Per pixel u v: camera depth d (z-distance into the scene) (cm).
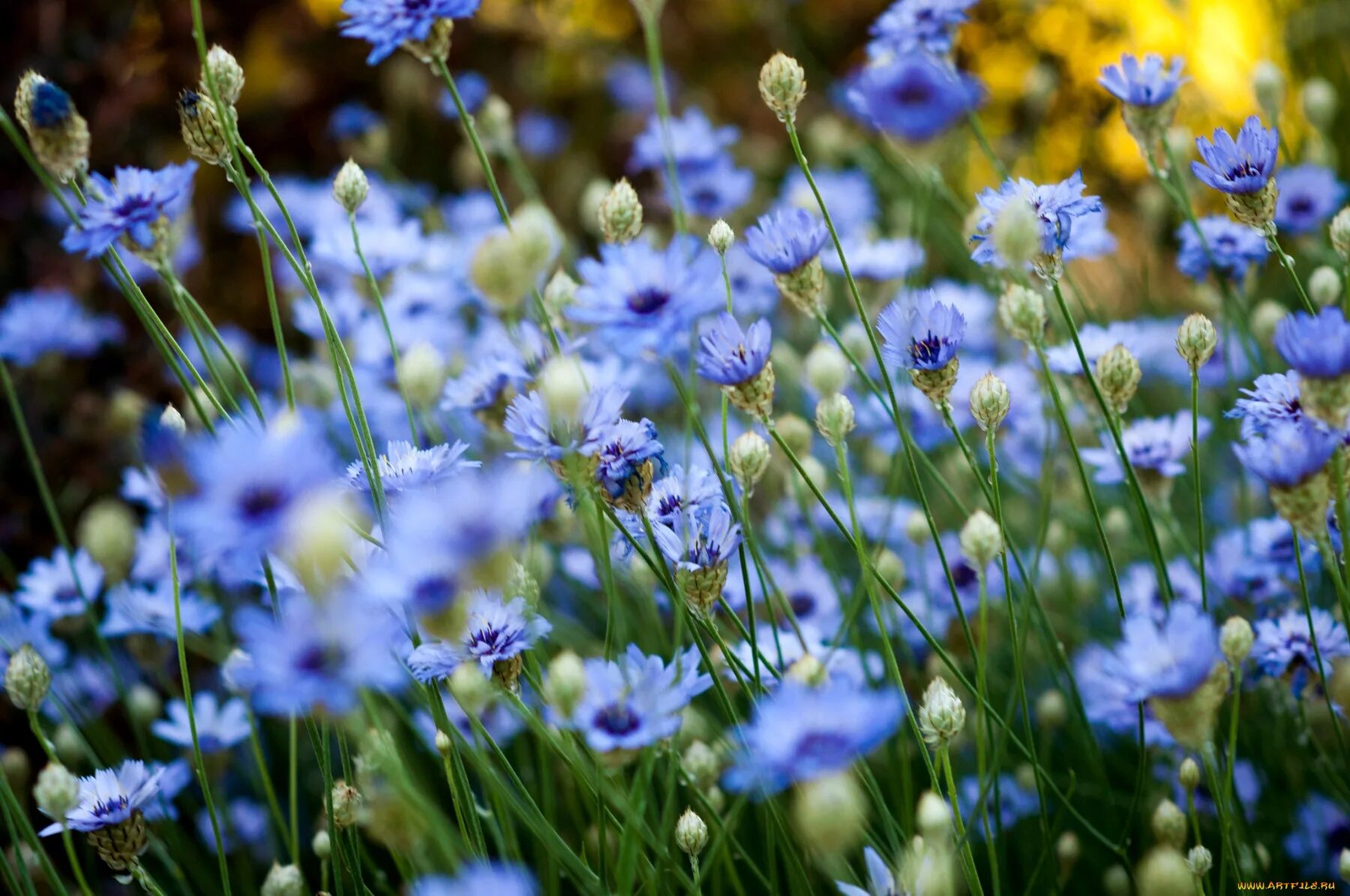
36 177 118
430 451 70
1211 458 97
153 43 132
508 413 68
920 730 71
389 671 59
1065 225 71
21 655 71
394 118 157
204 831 88
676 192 88
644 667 66
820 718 59
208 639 97
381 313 75
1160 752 82
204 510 58
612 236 74
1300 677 76
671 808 67
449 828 67
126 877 71
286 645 58
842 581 90
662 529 70
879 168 123
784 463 88
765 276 99
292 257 70
